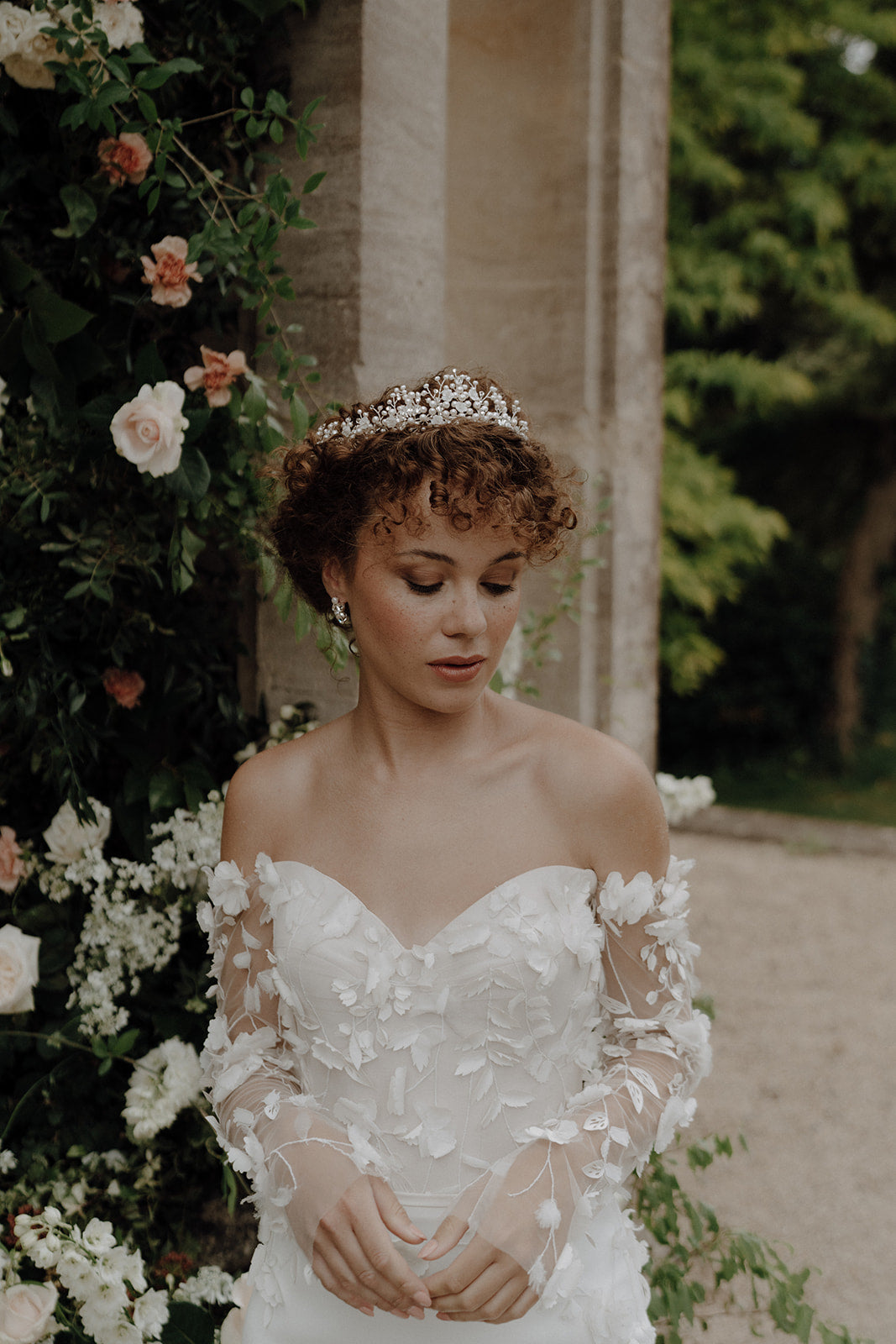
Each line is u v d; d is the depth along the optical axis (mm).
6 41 1837
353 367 2154
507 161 2992
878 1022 4715
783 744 10828
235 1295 1883
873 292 9484
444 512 1234
